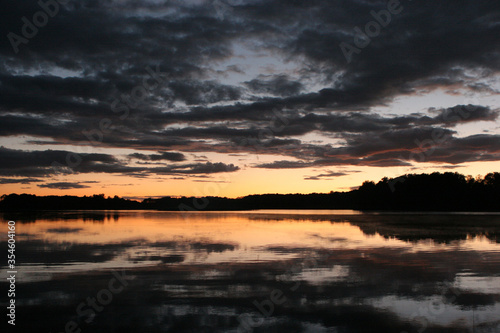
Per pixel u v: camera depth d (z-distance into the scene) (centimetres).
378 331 723
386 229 2858
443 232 2598
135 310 848
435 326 746
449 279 1134
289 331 723
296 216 5259
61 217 4697
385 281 1112
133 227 3092
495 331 720
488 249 1741
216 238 2234
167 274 1216
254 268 1312
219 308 862
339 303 897
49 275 1203
